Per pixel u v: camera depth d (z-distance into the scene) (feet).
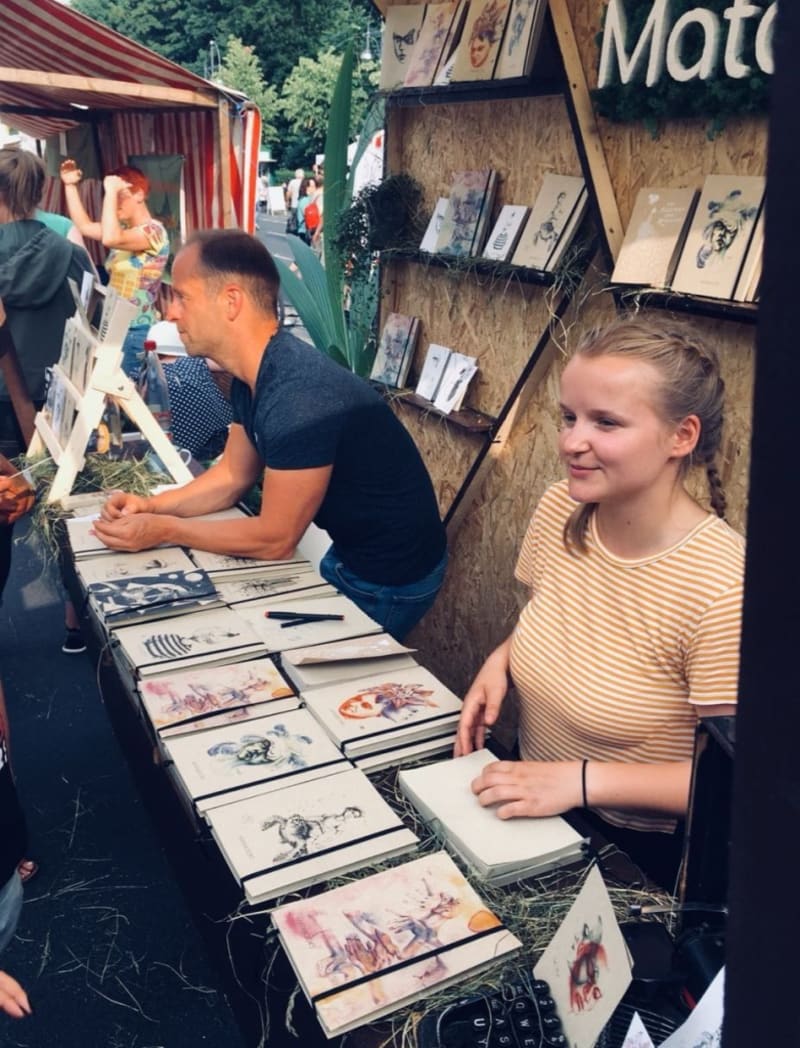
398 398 12.26
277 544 7.50
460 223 10.89
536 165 9.96
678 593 4.63
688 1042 2.85
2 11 16.26
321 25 154.30
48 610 14.23
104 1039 7.23
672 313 8.13
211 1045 7.19
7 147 13.30
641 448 4.47
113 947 8.11
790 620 1.40
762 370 1.35
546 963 3.54
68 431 9.42
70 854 9.20
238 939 4.30
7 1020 7.35
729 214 7.28
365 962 3.68
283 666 6.00
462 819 4.49
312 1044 3.64
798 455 1.33
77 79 14.61
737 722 1.52
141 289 15.39
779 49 1.25
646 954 3.53
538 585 5.47
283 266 14.76
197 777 4.82
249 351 7.36
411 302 12.72
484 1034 3.34
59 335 13.64
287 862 4.24
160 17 159.22
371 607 8.53
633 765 4.60
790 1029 1.56
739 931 1.60
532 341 10.28
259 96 138.92
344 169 13.83
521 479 10.57
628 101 7.73
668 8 7.23
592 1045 3.11
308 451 7.24
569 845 4.30
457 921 3.91
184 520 7.79
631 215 8.35
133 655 6.01
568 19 8.27
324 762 4.98
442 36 11.07
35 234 13.42
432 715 5.39
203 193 18.49
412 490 8.19
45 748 10.86
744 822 1.54
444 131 11.59
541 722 5.32
